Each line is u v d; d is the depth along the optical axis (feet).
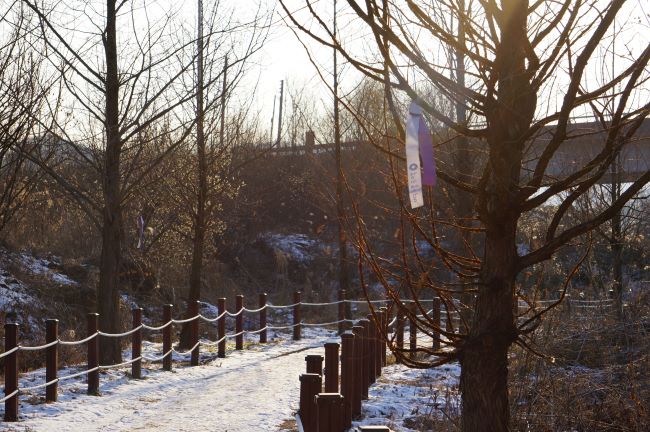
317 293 101.81
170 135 61.41
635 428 28.60
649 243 48.70
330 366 33.12
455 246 41.29
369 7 14.61
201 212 60.34
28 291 70.03
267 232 119.85
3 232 72.49
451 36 15.19
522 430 28.02
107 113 46.09
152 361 53.16
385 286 16.14
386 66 14.80
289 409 36.78
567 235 15.39
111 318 47.24
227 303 92.73
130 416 35.06
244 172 113.39
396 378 46.14
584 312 38.55
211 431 32.19
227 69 52.95
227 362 54.08
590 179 15.28
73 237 91.09
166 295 85.97
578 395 30.27
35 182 47.98
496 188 15.71
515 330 16.01
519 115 14.83
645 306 39.45
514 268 15.92
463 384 16.19
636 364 32.42
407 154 13.01
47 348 37.63
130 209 80.79
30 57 42.52
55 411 35.63
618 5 13.67
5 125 41.39
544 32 15.15
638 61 14.37
